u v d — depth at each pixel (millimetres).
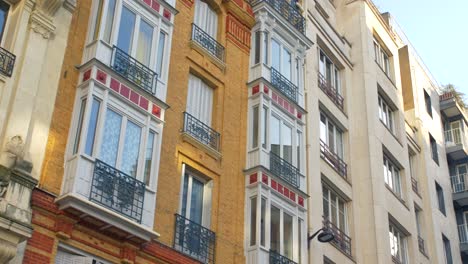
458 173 39750
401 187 30219
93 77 15492
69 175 14344
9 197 12945
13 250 12617
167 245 16266
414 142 34156
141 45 17297
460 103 41062
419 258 29984
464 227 37844
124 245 15094
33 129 14234
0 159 13273
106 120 15422
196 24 20781
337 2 31812
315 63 26125
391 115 31969
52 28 15438
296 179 20875
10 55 14391
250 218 18875
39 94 14664
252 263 18094
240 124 20391
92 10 16797
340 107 27438
